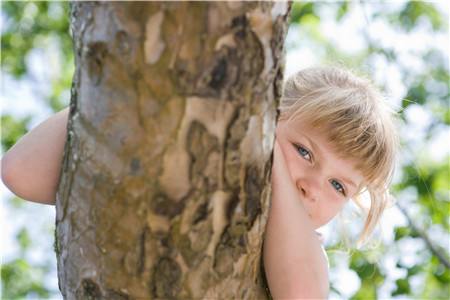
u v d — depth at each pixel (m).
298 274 1.49
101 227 1.06
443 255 5.37
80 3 1.02
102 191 1.05
